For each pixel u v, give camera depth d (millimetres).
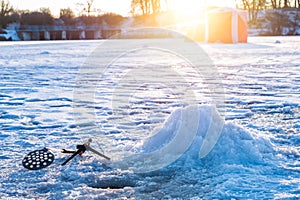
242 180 3777
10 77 12344
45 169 4215
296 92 8953
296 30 63812
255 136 4844
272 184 3697
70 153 4641
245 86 9961
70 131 5777
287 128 5754
